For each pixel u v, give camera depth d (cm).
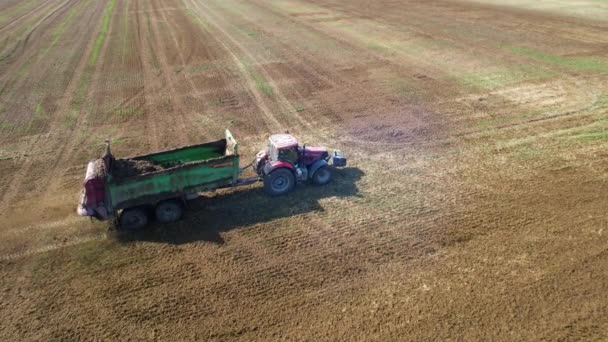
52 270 1044
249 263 1062
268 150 1349
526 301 931
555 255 1060
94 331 888
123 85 2266
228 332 880
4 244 1130
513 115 1873
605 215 1202
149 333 881
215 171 1206
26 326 901
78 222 1214
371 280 1003
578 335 852
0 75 2419
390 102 2028
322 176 1364
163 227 1194
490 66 2498
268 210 1263
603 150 1562
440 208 1260
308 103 2034
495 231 1152
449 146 1627
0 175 1453
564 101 2003
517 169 1458
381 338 859
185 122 1850
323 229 1180
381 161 1532
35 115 1917
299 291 977
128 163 1222
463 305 927
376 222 1205
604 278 986
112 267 1052
